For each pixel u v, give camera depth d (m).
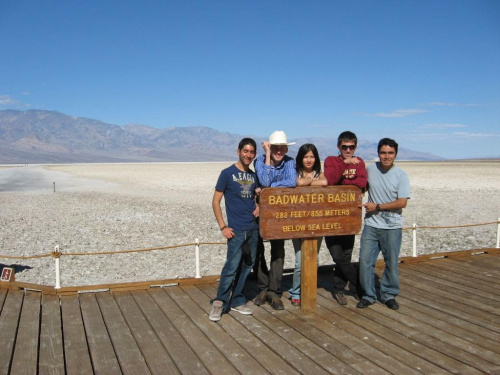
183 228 17.27
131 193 32.34
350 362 4.28
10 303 5.92
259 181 5.41
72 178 55.25
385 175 5.68
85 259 12.55
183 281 6.87
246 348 4.61
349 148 5.68
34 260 12.40
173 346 4.65
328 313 5.64
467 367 4.18
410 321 5.35
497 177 45.09
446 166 82.25
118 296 6.33
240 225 5.32
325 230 5.47
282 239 5.40
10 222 19.20
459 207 22.75
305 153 5.63
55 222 19.12
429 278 7.28
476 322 5.32
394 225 5.66
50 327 5.14
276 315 5.56
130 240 15.16
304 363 4.26
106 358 4.38
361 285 5.86
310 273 5.56
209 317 5.35
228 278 5.37
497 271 7.72
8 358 4.30
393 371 4.10
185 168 88.88
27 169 92.50
